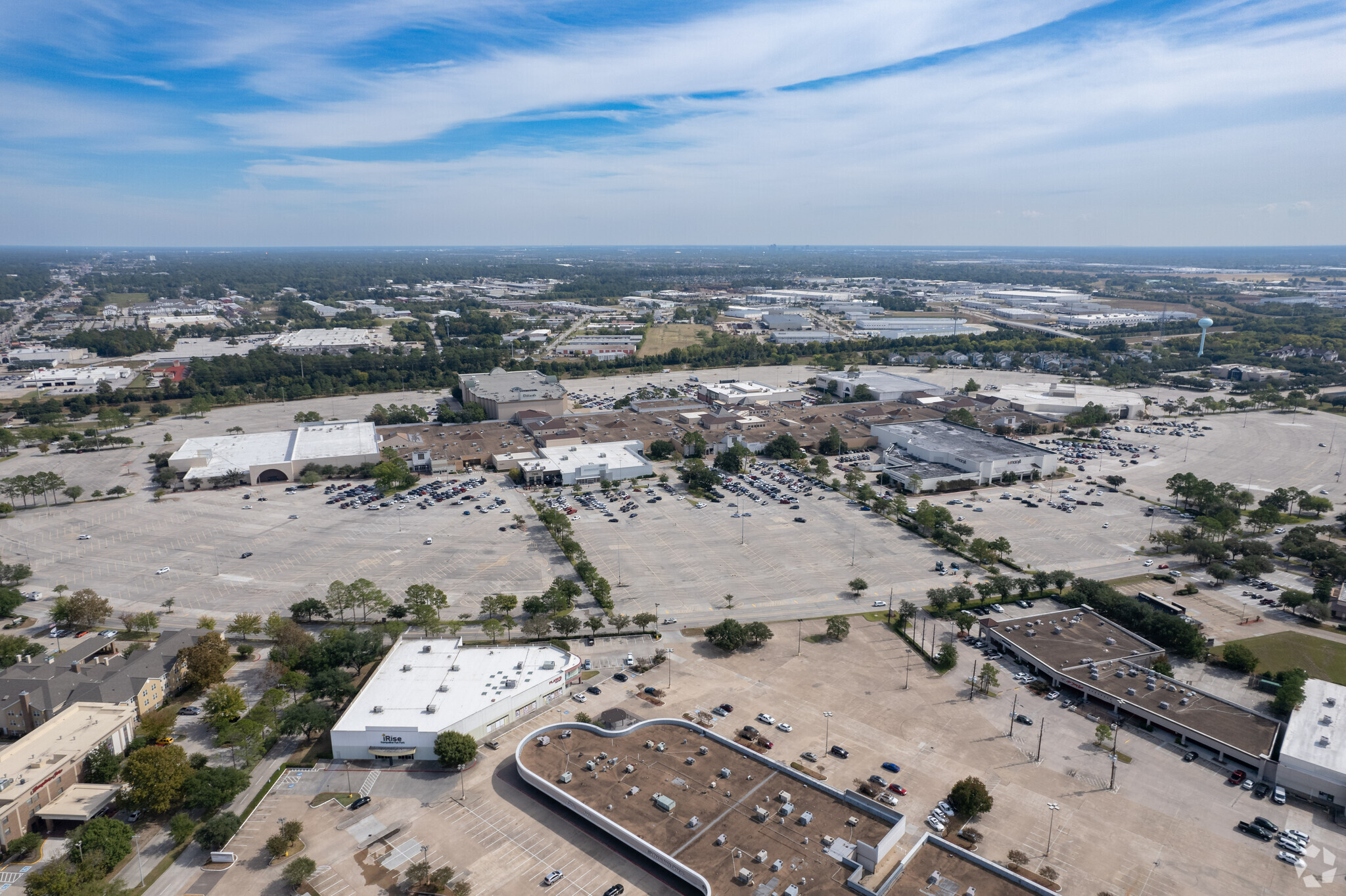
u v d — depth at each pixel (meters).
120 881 111.50
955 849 118.50
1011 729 153.88
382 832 126.88
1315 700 155.50
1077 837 124.69
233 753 144.12
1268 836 124.38
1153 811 131.00
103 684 153.25
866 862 114.88
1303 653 180.00
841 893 109.38
